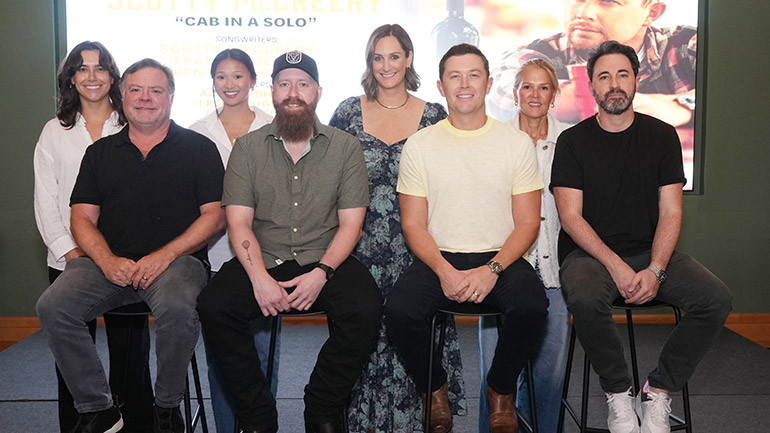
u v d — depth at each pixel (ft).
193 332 7.65
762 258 15.88
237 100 9.60
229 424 8.53
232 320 7.47
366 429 8.67
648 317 16.25
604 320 7.66
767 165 15.76
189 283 7.79
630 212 8.40
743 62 15.57
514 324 7.49
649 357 13.55
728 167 15.75
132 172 8.32
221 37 15.47
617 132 8.55
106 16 15.40
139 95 8.20
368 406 8.67
